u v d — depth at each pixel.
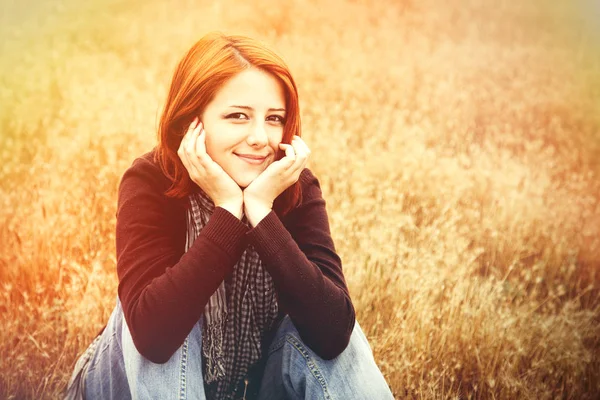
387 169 2.81
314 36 3.82
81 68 3.35
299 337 1.35
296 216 1.45
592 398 2.02
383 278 2.15
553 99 3.40
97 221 2.37
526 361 2.05
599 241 2.59
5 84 3.15
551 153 3.03
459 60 3.66
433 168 2.83
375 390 1.33
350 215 2.49
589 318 2.22
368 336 2.01
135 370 1.30
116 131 2.87
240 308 1.42
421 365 1.91
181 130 1.37
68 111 3.00
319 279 1.30
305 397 1.31
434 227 2.42
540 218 2.66
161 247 1.33
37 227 2.33
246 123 1.32
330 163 2.83
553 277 2.45
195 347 1.34
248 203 1.33
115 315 1.41
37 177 2.59
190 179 1.38
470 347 1.98
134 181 1.38
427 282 2.07
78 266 2.13
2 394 1.83
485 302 2.10
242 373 1.46
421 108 3.30
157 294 1.24
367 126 3.11
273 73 1.32
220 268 1.27
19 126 2.90
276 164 1.33
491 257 2.49
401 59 3.67
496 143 3.16
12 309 2.08
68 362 1.92
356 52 3.71
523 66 3.63
